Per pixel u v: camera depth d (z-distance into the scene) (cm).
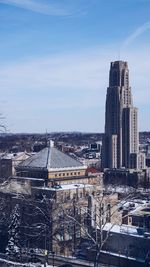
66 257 9956
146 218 11775
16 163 15450
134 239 9825
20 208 10038
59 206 9925
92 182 14275
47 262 8550
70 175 13638
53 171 13025
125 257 9512
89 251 9881
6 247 8650
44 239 9794
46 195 11481
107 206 8956
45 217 9569
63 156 13888
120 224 10438
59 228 9738
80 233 10031
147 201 15112
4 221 8819
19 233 9225
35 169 13088
